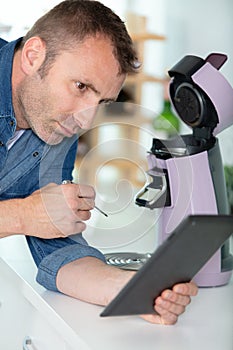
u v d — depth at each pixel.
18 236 2.04
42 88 1.61
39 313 1.62
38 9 3.70
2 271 1.84
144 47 4.09
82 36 1.55
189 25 3.81
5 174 1.81
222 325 1.37
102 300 1.45
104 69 1.55
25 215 1.63
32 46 1.62
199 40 3.73
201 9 3.67
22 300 1.76
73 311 1.43
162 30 4.08
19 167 1.80
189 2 3.74
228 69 3.24
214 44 3.58
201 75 1.54
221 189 1.63
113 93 1.60
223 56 1.59
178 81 1.60
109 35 1.55
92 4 1.59
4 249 1.89
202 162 1.59
